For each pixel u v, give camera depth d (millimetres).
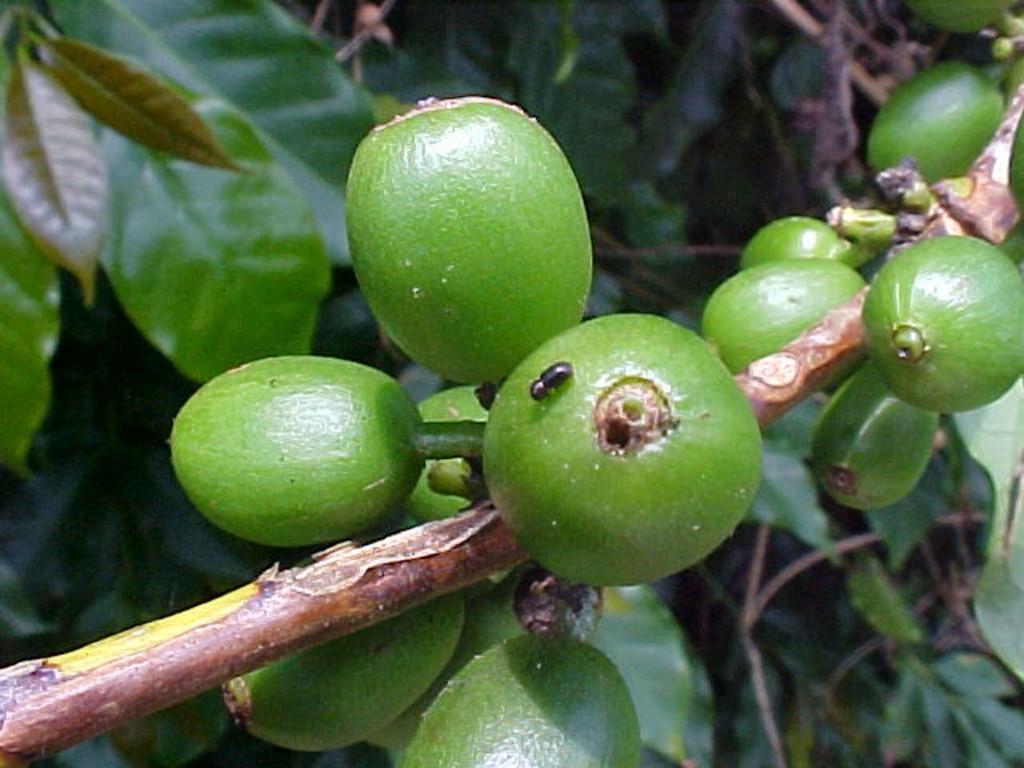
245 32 138
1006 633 109
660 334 83
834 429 106
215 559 141
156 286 130
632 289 199
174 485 143
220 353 131
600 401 81
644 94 214
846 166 205
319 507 92
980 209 105
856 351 96
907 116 124
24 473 129
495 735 88
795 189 210
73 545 141
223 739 163
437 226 89
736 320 103
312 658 94
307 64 139
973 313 92
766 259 116
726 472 82
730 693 229
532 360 84
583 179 190
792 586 237
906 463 105
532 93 188
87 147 124
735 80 212
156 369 147
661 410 81
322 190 138
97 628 139
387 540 88
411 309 91
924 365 93
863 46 200
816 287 102
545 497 82
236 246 131
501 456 83
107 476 143
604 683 90
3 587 136
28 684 81
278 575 86
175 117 125
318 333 146
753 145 214
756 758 221
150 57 135
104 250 128
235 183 131
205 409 93
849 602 238
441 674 100
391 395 94
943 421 162
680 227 202
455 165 90
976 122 123
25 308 125
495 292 90
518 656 91
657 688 158
